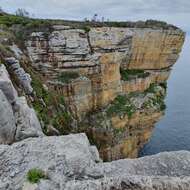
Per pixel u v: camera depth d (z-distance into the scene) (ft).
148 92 171.94
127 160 42.14
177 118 286.66
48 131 83.82
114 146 146.51
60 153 41.42
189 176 36.45
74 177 37.37
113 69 149.07
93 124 140.36
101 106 147.54
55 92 124.47
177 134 235.81
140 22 167.02
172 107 339.57
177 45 181.27
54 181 35.50
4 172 38.14
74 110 135.54
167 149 201.77
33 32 127.13
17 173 37.81
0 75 67.72
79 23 145.59
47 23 131.95
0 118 54.19
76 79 133.39
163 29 167.53
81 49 134.10
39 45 127.85
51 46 129.29
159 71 182.70
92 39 138.00
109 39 143.74
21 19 141.38
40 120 82.84
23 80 89.92
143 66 174.19
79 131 128.57
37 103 91.30
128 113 150.61
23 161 39.93
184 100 387.14
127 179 34.65
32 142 44.55
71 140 45.70
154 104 167.02
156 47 171.22
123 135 151.02
